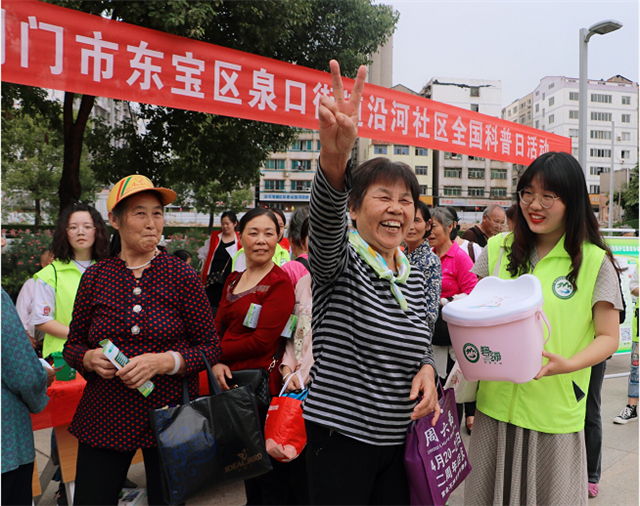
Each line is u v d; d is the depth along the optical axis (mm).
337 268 1352
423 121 5039
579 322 1632
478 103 58344
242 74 3602
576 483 1653
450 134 5324
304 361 2186
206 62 3428
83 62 2949
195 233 12398
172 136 8781
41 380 1672
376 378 1383
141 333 1698
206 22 5844
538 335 1486
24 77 2758
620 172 41219
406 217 1408
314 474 1401
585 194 1646
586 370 1713
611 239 4938
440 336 2828
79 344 1776
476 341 1527
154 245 1779
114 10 6281
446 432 1518
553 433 1633
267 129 8883
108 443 1668
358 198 1428
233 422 1690
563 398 1641
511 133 6027
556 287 1662
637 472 3002
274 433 2004
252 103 3668
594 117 67625
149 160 9219
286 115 3859
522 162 6234
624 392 4605
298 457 2129
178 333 1754
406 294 1475
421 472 1374
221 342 2309
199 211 19516
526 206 1689
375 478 1478
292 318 2242
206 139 8727
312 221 1282
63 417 2285
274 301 2215
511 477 1696
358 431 1358
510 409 1677
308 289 2285
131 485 2701
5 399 1606
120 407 1682
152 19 5609
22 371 1606
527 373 1484
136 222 1740
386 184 1387
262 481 2273
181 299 1782
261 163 9523
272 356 2242
